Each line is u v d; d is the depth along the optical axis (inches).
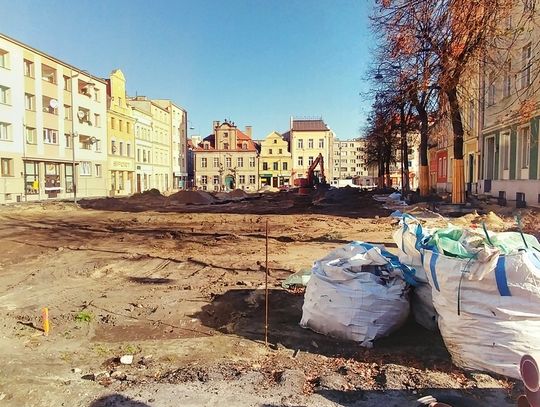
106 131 1943.9
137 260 398.9
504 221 576.7
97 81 1859.0
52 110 1556.3
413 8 432.1
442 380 147.2
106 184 1935.3
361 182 3750.0
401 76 617.9
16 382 149.6
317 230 596.1
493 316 147.6
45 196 1518.2
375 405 134.5
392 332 185.0
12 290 295.3
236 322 217.8
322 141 3201.3
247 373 156.9
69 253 438.9
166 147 2755.9
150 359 172.2
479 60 503.2
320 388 145.3
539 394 91.9
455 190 786.2
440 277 159.3
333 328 188.1
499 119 938.7
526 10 428.1
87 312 238.5
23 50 1397.6
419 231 198.2
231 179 3181.6
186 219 773.9
